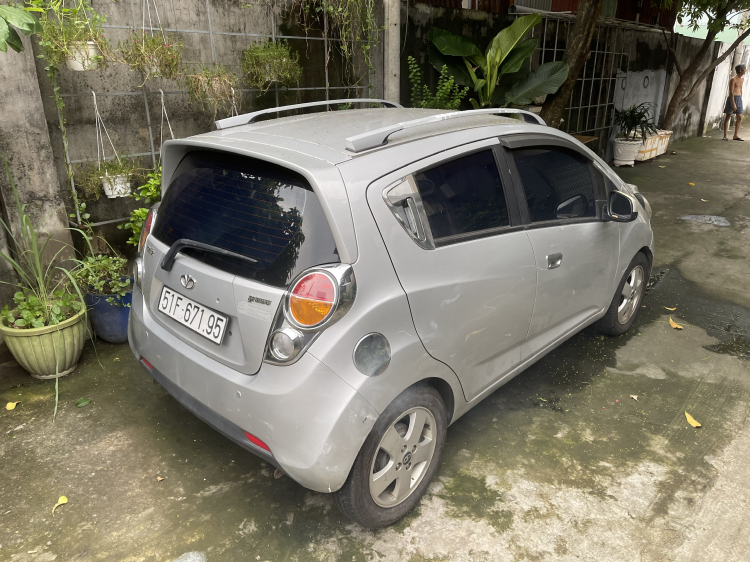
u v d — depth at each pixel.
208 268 2.26
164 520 2.49
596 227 3.33
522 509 2.56
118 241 4.20
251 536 2.41
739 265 5.64
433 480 2.73
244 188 2.27
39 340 3.31
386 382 2.14
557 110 6.91
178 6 4.11
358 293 2.04
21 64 3.30
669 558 2.31
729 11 10.65
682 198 8.23
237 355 2.19
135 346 2.73
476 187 2.59
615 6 10.73
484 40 7.42
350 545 2.37
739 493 2.66
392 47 5.43
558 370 3.72
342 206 2.03
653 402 3.38
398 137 2.44
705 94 14.68
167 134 4.27
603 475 2.77
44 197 3.57
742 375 3.69
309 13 5.00
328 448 2.02
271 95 4.90
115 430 3.08
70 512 2.52
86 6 3.63
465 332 2.49
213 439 3.03
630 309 4.11
